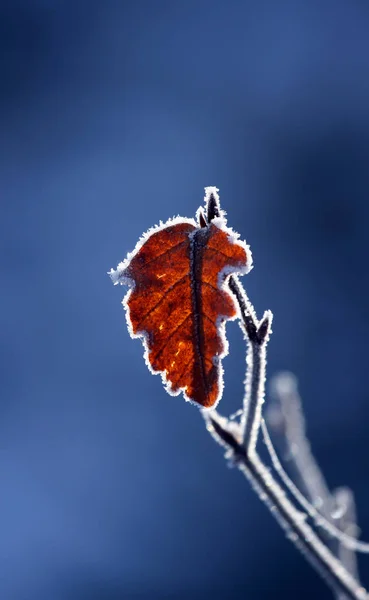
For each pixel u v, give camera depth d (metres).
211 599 1.50
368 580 1.30
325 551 0.46
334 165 2.88
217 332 0.43
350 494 0.52
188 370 0.44
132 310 0.44
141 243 0.44
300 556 1.50
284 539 1.54
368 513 1.51
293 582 1.47
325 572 0.46
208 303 0.43
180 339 0.44
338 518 0.51
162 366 0.44
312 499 0.52
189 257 0.44
